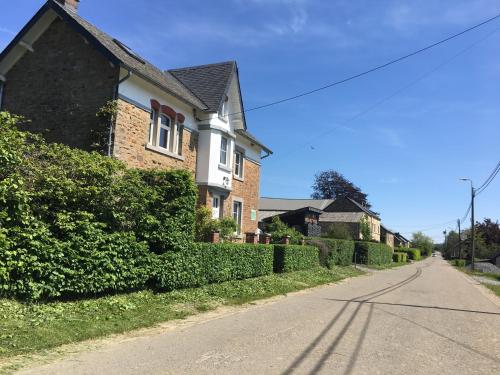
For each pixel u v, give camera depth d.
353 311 12.49
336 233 43.56
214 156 21.23
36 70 17.36
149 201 11.62
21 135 8.77
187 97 20.16
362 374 6.40
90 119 16.14
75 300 9.65
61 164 9.57
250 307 12.43
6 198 8.09
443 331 10.16
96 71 16.38
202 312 11.20
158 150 17.95
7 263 7.98
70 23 16.66
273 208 65.06
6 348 6.70
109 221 10.55
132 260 10.95
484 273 43.00
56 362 6.43
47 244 8.79
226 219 19.62
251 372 6.26
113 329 8.51
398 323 10.88
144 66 19.08
